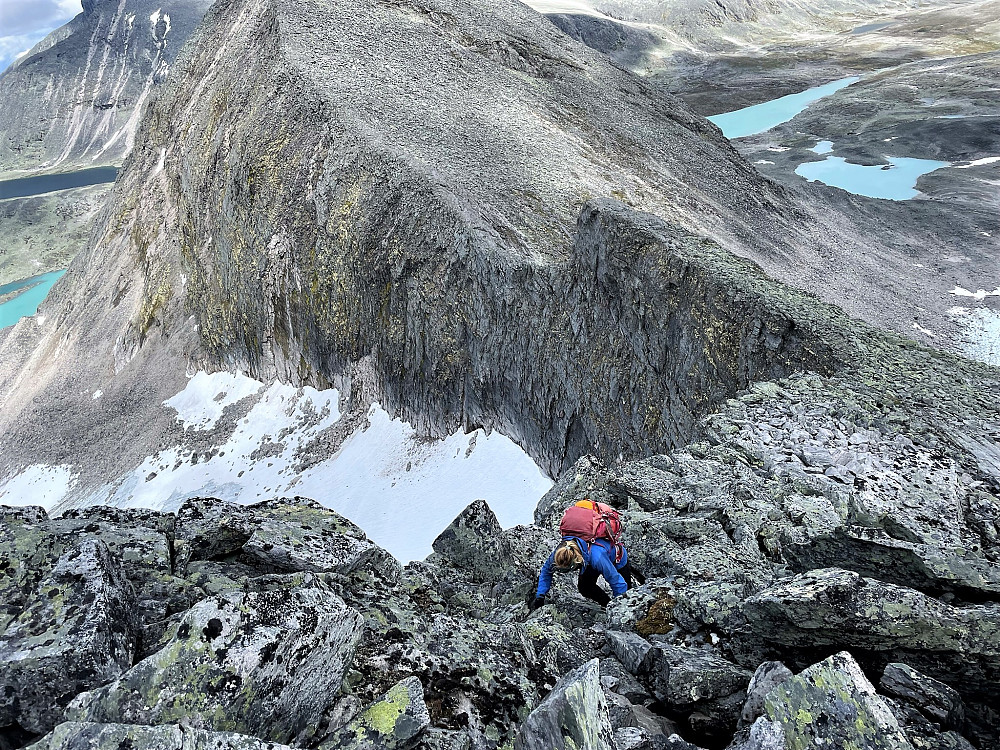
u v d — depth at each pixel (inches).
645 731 167.3
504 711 180.4
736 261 1032.8
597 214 1267.2
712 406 946.7
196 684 139.8
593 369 1294.3
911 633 181.3
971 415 486.9
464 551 362.3
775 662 183.9
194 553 225.3
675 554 307.4
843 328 761.6
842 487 367.9
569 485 463.5
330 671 161.2
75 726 126.9
